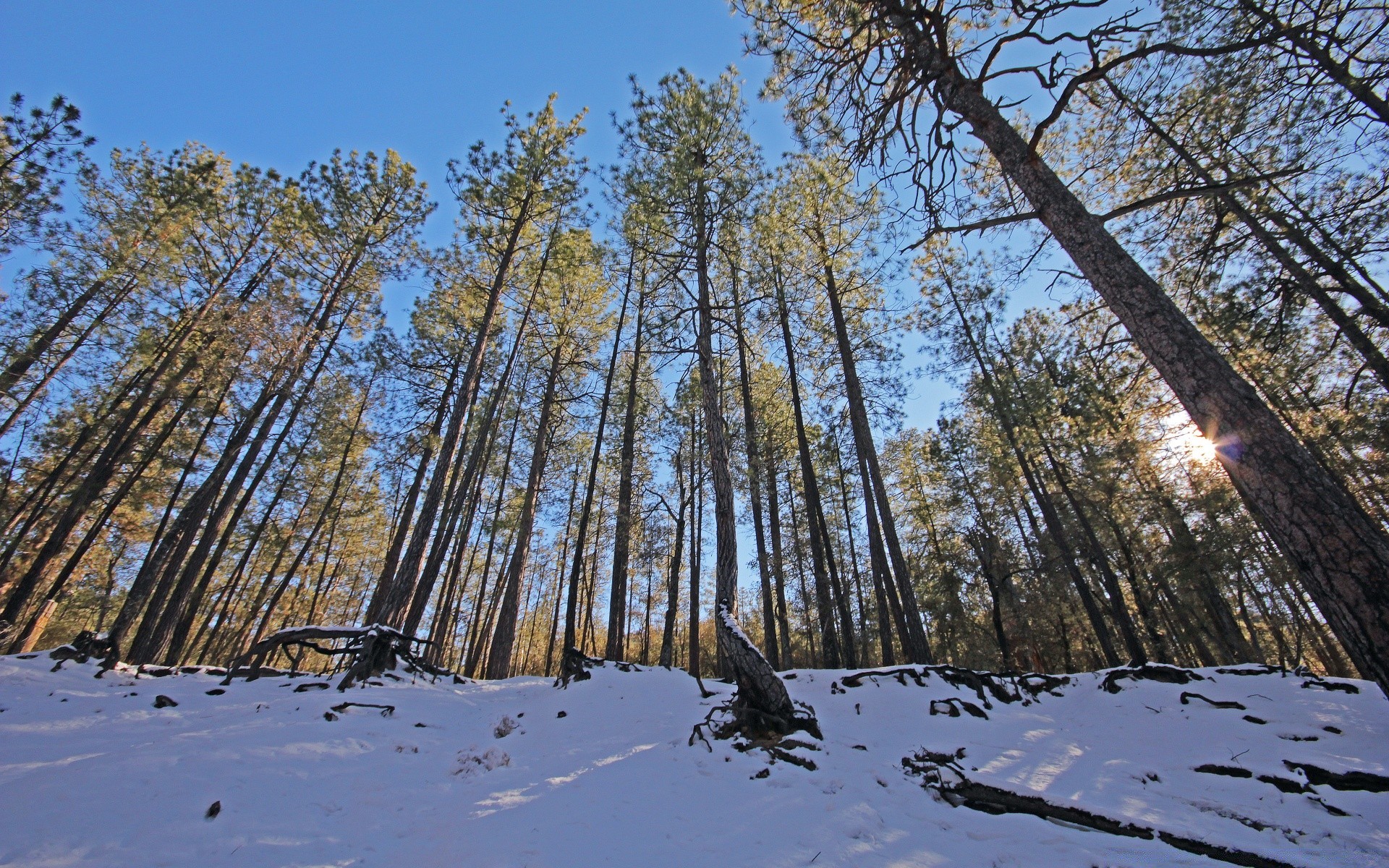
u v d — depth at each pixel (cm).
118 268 1296
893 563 1181
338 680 805
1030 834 388
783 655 1334
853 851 350
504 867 321
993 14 631
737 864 327
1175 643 1803
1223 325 894
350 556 2475
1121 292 452
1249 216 782
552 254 1545
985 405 1670
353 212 1514
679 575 1764
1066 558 1438
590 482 1470
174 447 1684
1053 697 878
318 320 1504
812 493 1367
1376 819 438
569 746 616
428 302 1602
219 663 2619
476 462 1642
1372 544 321
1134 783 525
